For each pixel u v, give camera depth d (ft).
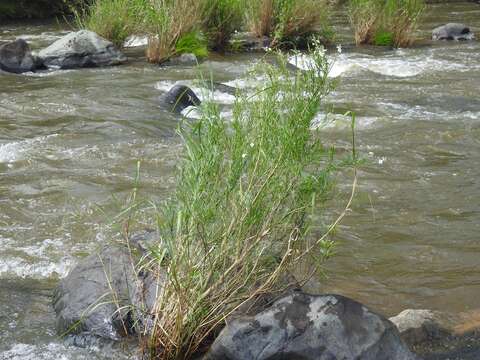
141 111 29.37
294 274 13.79
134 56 43.73
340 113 29.19
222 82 35.58
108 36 45.01
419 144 24.88
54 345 12.78
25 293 14.61
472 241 17.24
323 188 13.16
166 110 29.68
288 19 46.91
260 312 12.00
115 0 45.83
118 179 21.27
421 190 20.42
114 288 13.56
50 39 52.70
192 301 12.03
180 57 42.01
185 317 12.04
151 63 41.50
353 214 18.57
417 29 54.24
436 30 50.70
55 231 17.69
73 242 17.07
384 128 26.76
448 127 26.99
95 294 13.50
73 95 32.40
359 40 48.11
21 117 28.66
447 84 34.86
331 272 15.53
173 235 12.73
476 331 13.05
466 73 37.65
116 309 13.08
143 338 12.59
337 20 59.88
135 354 12.34
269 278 12.30
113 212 18.74
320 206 17.29
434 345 12.60
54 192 20.25
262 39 46.52
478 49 45.57
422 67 39.42
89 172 21.93
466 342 12.67
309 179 12.84
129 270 13.82
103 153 23.88
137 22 45.60
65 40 41.19
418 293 14.82
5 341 12.91
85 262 14.35
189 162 12.82
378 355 11.51
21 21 64.85
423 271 15.75
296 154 12.76
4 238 17.25
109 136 25.95
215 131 12.89
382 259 16.24
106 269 14.01
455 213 18.88
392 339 11.69
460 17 61.31
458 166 22.59
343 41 49.29
